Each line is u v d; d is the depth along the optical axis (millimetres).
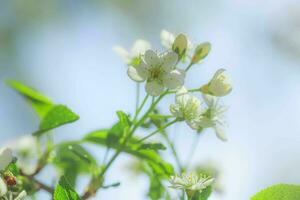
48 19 961
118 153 520
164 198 527
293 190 470
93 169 526
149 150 526
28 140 567
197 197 483
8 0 944
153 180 529
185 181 482
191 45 524
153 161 528
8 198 468
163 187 528
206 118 512
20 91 578
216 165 554
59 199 462
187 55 523
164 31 530
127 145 526
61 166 551
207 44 522
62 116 531
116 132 521
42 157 545
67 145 544
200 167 551
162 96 510
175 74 500
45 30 958
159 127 520
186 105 509
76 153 524
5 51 929
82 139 542
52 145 546
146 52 501
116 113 509
